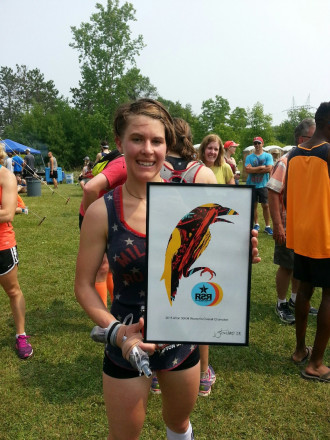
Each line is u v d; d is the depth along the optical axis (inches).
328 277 102.1
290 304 154.1
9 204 112.5
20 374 109.1
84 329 136.6
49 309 153.7
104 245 56.2
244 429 87.7
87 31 1592.0
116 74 1624.0
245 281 50.9
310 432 86.8
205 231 50.5
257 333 133.2
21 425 89.4
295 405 96.0
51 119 1679.4
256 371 111.0
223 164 172.1
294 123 1872.5
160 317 51.3
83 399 98.4
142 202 55.4
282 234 135.6
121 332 50.5
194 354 60.1
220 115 1875.0
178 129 85.8
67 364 114.2
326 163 101.1
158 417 91.6
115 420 57.3
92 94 1637.6
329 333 104.5
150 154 52.5
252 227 50.4
